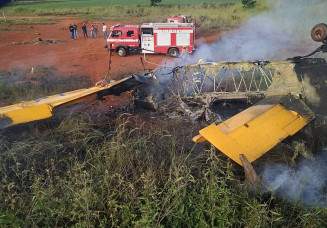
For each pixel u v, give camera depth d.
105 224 4.20
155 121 8.98
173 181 4.77
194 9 39.53
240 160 4.87
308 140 6.20
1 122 7.04
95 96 8.87
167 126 8.49
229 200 4.53
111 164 5.61
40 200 4.18
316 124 6.45
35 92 11.98
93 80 14.41
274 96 7.19
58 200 4.46
